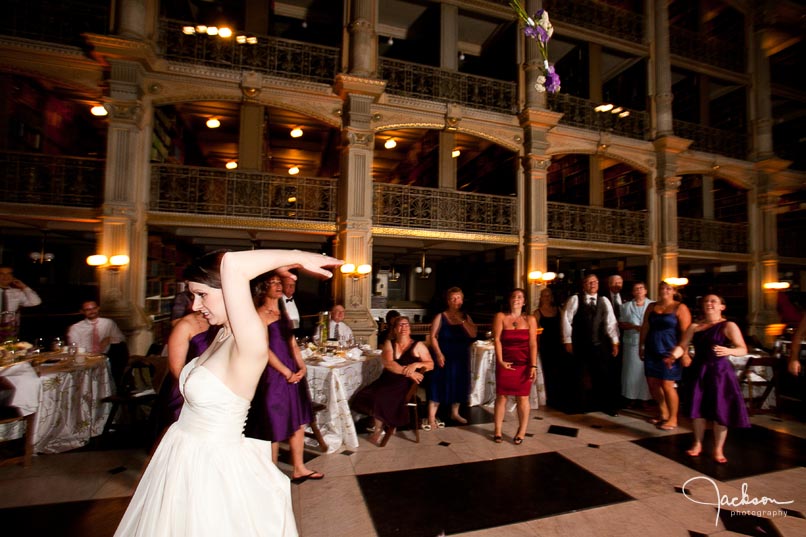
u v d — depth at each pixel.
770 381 5.28
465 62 12.48
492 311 11.53
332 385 4.00
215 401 1.16
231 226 7.93
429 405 4.64
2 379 3.26
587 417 5.04
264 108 8.74
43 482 3.14
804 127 14.84
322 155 12.97
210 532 1.08
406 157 12.41
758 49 13.23
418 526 2.60
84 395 4.04
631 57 11.84
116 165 7.07
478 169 12.49
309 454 3.78
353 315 8.20
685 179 13.55
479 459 3.69
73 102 8.80
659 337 4.60
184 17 9.89
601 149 10.77
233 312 1.13
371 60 8.70
